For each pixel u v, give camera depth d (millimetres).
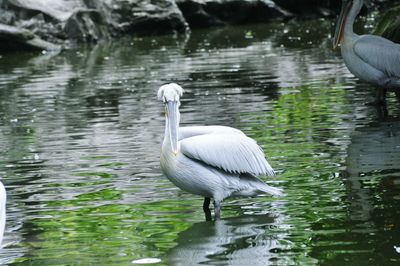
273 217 9102
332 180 10383
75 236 8695
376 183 10156
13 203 9969
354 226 8617
